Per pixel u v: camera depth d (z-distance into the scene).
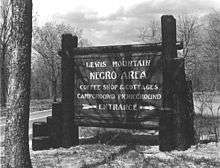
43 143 10.02
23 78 6.63
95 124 9.96
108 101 9.84
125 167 7.44
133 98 9.52
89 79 10.09
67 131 10.10
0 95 30.34
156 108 9.22
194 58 32.06
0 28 29.88
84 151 9.36
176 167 7.27
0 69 30.23
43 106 34.69
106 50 9.81
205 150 8.73
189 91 9.22
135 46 9.44
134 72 9.52
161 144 8.86
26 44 6.68
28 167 6.68
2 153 9.46
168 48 9.03
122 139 10.89
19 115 6.58
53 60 47.38
